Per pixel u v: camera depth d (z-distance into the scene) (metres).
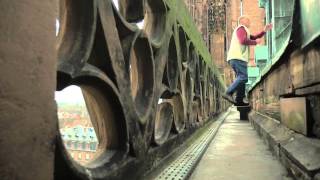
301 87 4.15
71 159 1.82
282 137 4.91
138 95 3.39
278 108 6.13
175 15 4.72
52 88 1.49
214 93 12.68
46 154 1.46
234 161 4.79
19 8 1.31
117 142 2.69
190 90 6.09
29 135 1.36
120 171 2.60
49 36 1.47
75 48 2.07
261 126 7.68
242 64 13.08
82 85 2.21
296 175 3.48
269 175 3.92
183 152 5.18
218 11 42.69
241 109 14.38
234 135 8.34
